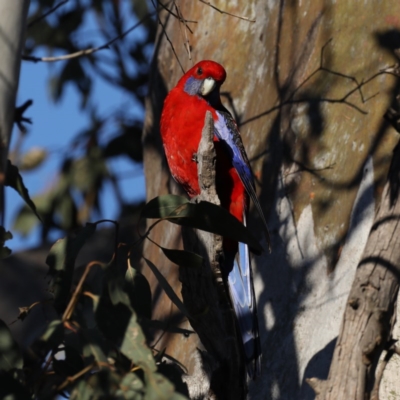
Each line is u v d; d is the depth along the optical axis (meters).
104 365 4.81
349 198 8.15
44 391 5.03
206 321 6.68
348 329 5.48
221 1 11.94
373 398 5.52
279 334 8.21
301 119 9.26
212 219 5.73
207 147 6.90
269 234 9.05
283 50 10.27
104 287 5.26
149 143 12.82
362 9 9.16
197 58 11.88
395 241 5.68
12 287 15.12
